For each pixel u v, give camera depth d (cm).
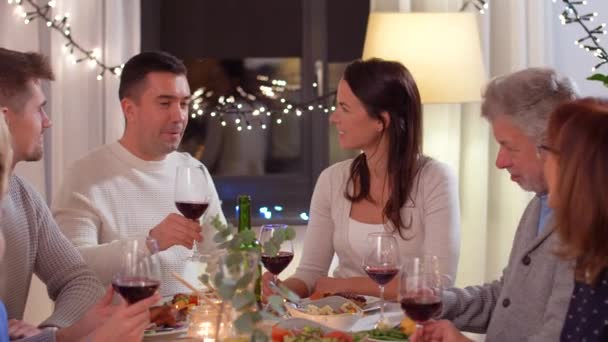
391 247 242
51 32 425
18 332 236
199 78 473
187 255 323
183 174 275
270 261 255
